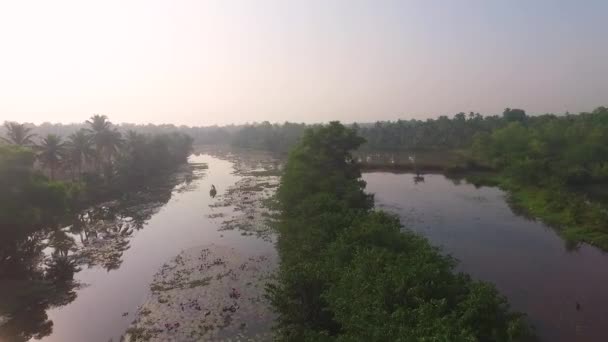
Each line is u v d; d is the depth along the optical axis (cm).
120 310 2950
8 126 6003
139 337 2512
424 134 14150
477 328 1545
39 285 3297
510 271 3409
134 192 7581
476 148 10406
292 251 3056
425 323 1433
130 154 8650
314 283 2059
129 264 3894
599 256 3728
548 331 2483
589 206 4934
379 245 2386
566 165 7525
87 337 2591
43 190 3769
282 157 13775
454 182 8019
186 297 3047
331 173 4953
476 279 3244
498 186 7331
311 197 3756
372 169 9831
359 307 1666
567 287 3084
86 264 3909
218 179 9212
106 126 7556
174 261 3862
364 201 4131
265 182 8344
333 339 1691
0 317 2781
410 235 2555
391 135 14600
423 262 1927
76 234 4994
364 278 1833
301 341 1834
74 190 5709
